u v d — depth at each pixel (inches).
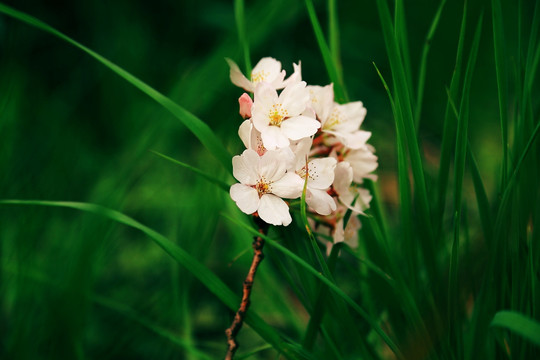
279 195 13.5
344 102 16.0
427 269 14.5
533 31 14.1
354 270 15.6
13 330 16.8
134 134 23.1
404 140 14.0
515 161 14.1
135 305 19.6
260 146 14.0
